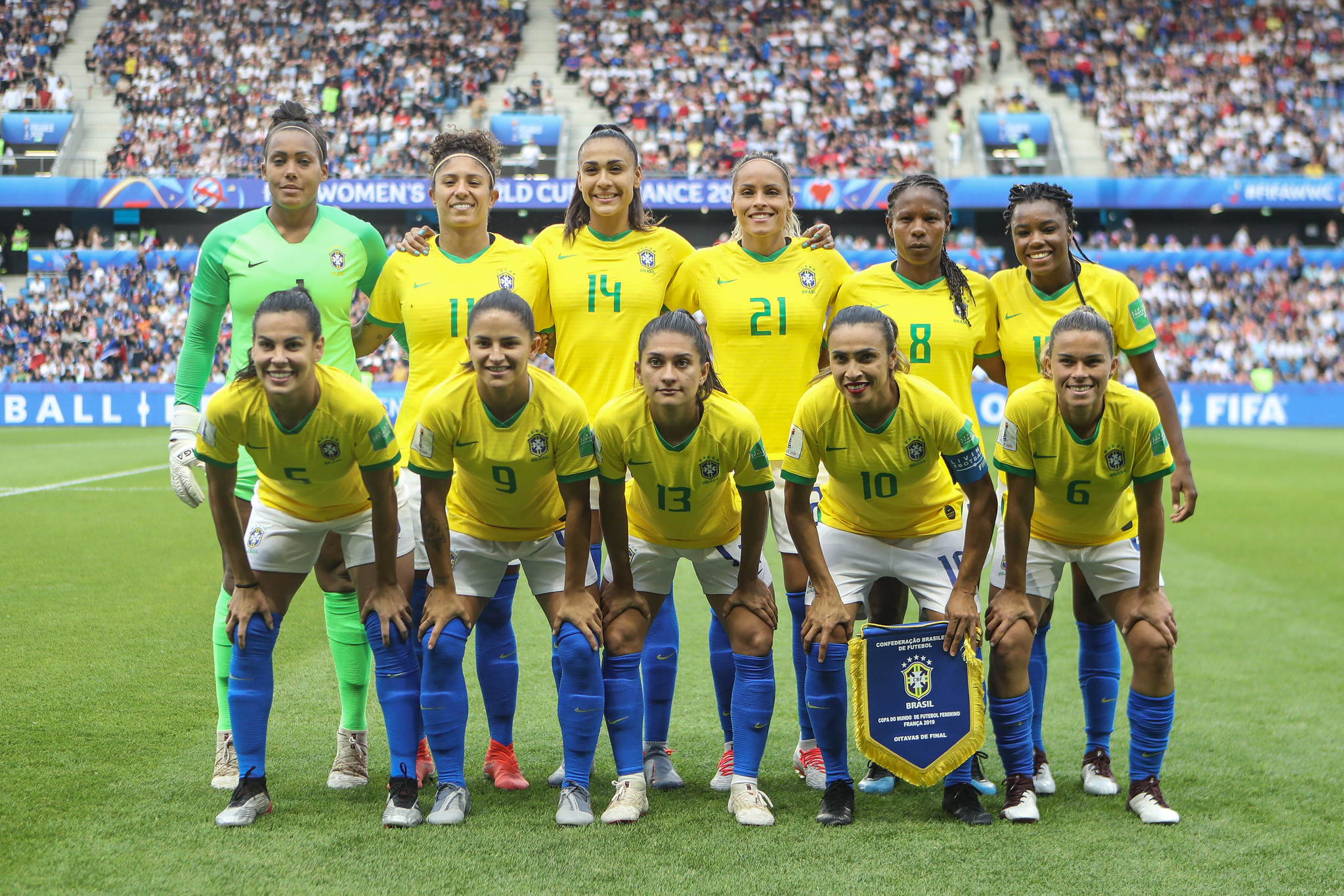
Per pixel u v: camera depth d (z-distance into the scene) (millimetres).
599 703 3393
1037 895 2775
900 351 3951
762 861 2992
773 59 27859
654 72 27594
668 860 3000
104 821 3242
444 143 4078
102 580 7109
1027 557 3621
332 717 4410
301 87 26500
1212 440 20000
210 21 27891
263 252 3945
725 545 3605
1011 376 4102
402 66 27094
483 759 4000
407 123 25844
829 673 3383
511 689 3768
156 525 9586
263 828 3227
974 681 3379
